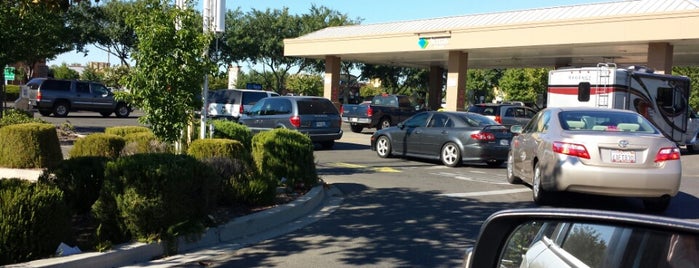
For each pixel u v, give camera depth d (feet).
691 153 70.85
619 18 72.28
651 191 27.86
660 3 75.31
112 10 119.03
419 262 20.75
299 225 26.55
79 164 24.91
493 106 76.07
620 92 61.11
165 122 31.01
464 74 94.12
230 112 79.97
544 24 79.30
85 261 18.67
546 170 29.96
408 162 51.72
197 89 31.60
